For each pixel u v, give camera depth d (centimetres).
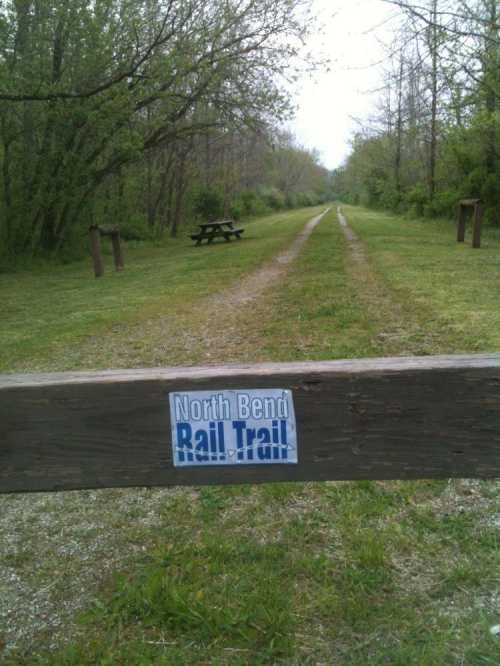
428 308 695
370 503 288
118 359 580
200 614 214
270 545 259
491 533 259
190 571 243
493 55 1315
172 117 2092
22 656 204
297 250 1600
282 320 688
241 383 167
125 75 1730
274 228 2847
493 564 237
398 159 4259
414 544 254
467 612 211
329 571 238
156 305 892
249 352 559
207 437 171
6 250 1830
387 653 194
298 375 166
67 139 1903
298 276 1082
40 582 246
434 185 3005
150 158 2731
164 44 1809
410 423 168
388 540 257
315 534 266
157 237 2805
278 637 202
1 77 1528
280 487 306
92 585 241
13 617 224
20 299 1141
